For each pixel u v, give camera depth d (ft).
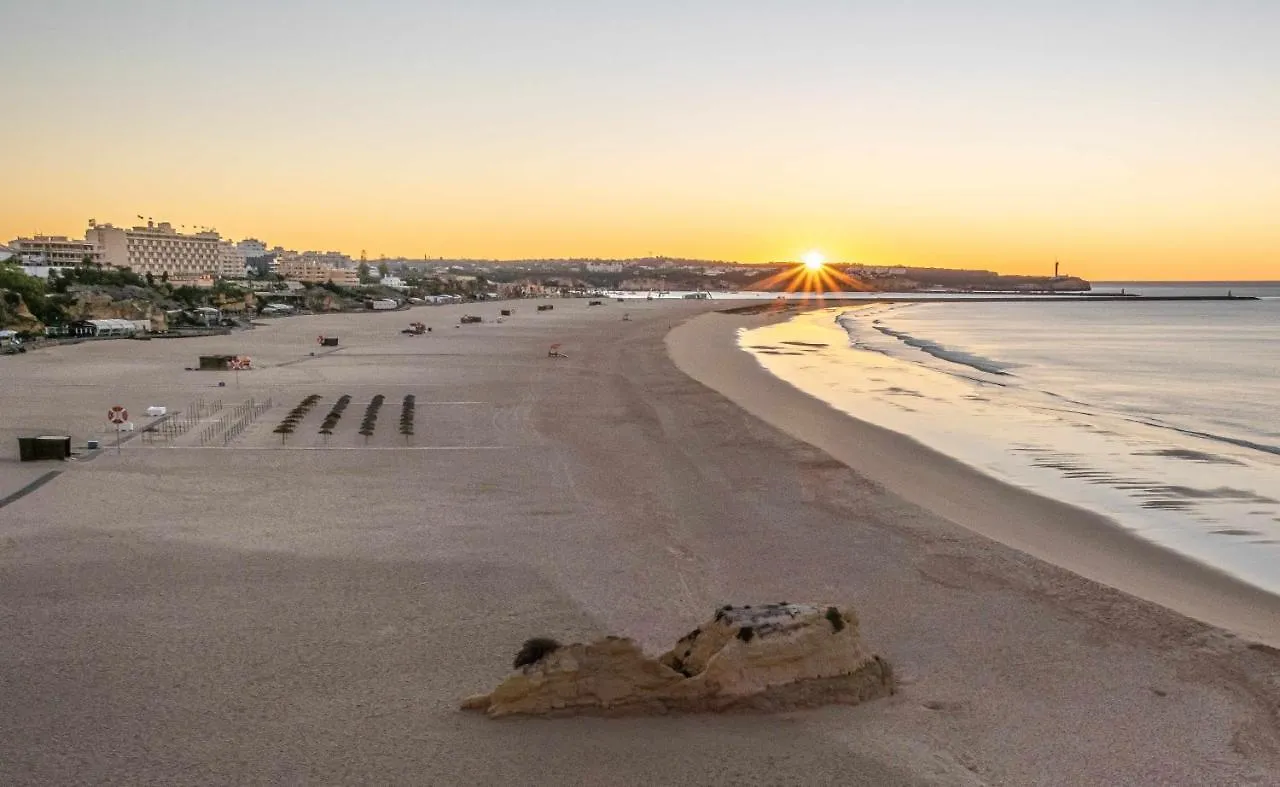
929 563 78.74
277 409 162.40
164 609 67.15
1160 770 46.21
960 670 57.82
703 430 142.51
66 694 53.67
